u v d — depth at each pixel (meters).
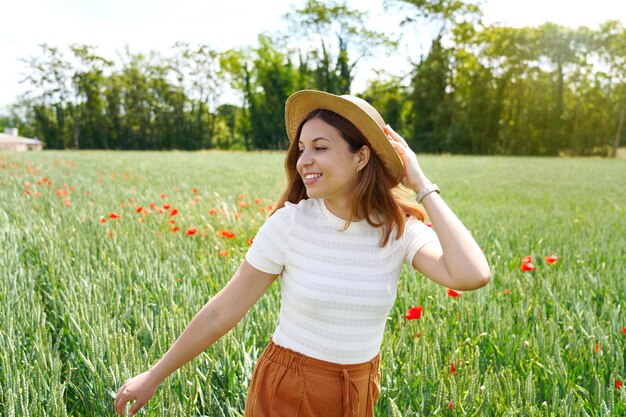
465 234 1.93
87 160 27.69
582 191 17.83
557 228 8.58
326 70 67.62
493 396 2.70
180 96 80.38
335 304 1.93
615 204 13.30
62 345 3.56
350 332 1.95
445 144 63.81
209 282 4.59
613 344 3.36
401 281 4.72
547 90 63.31
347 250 1.97
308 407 1.94
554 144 62.72
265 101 70.50
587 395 2.91
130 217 7.70
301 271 1.96
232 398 2.84
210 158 34.62
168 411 2.45
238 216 7.51
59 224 6.86
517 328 3.78
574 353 3.36
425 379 2.88
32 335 3.35
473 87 62.44
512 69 62.72
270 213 2.26
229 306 2.01
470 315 3.78
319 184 1.95
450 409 2.66
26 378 2.72
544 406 2.75
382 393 2.81
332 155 1.94
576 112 64.56
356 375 1.98
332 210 2.01
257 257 2.01
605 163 40.91
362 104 2.02
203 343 2.00
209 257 5.39
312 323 1.96
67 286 4.25
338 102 1.94
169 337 3.12
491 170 29.59
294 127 2.17
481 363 3.29
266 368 2.02
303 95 2.02
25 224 7.09
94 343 2.95
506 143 62.97
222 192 12.49
